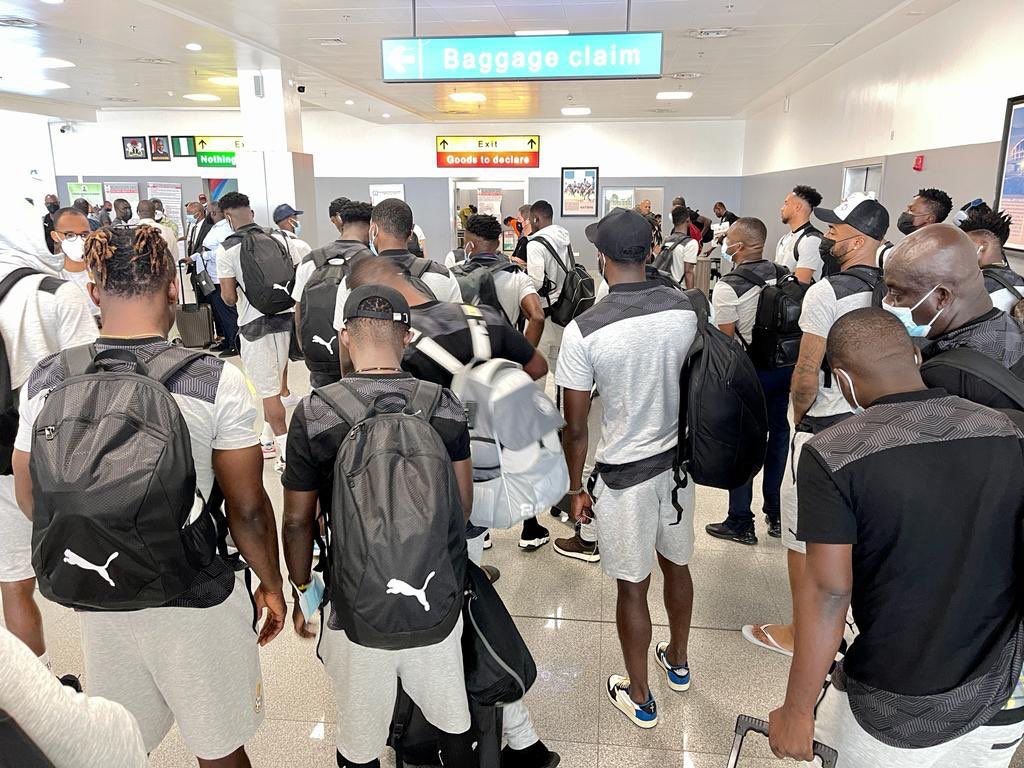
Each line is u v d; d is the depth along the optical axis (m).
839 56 7.71
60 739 0.73
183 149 14.63
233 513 1.58
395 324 1.63
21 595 2.19
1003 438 1.25
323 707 2.39
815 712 1.51
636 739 2.26
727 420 2.03
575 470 2.25
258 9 6.11
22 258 2.09
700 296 2.22
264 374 4.39
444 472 1.46
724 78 9.29
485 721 1.80
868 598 1.31
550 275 4.18
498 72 4.60
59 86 11.16
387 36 7.06
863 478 1.25
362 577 1.39
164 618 1.47
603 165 14.54
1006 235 2.99
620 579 2.21
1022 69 4.53
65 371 1.41
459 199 14.96
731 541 3.59
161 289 1.50
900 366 1.34
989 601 1.25
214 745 1.58
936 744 1.30
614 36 4.46
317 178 15.03
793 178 10.38
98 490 1.25
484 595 1.78
